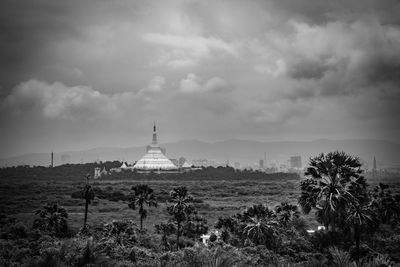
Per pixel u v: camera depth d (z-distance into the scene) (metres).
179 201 88.69
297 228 83.88
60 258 19.86
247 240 71.00
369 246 63.28
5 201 186.00
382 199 76.69
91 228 100.62
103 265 20.70
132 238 76.62
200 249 20.41
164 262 22.11
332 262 17.27
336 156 55.78
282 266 19.86
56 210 98.69
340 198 54.28
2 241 74.50
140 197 102.56
